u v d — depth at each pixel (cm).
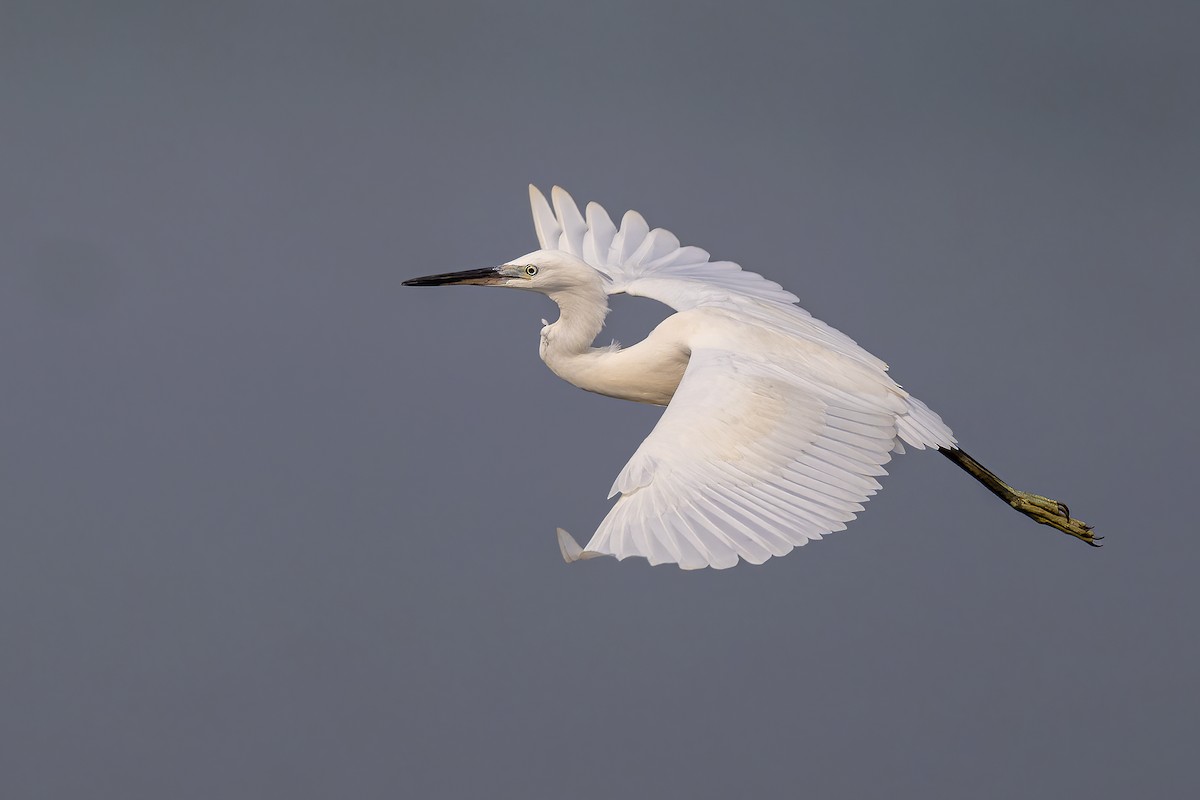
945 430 1179
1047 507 1331
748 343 1202
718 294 1319
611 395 1358
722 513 996
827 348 1205
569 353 1352
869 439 1109
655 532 966
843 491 1050
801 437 1072
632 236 1507
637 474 1002
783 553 983
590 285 1334
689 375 1120
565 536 841
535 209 1502
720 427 1049
